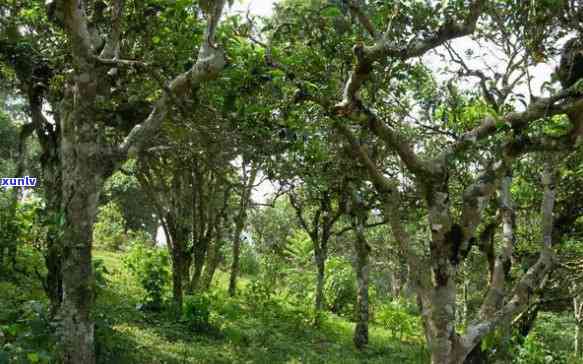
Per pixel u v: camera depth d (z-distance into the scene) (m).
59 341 6.13
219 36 6.32
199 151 8.96
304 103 7.07
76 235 6.45
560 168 6.96
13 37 8.15
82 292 6.43
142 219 30.14
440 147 8.65
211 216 15.67
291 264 22.34
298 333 14.05
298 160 7.92
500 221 8.23
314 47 7.08
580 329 16.64
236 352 10.74
